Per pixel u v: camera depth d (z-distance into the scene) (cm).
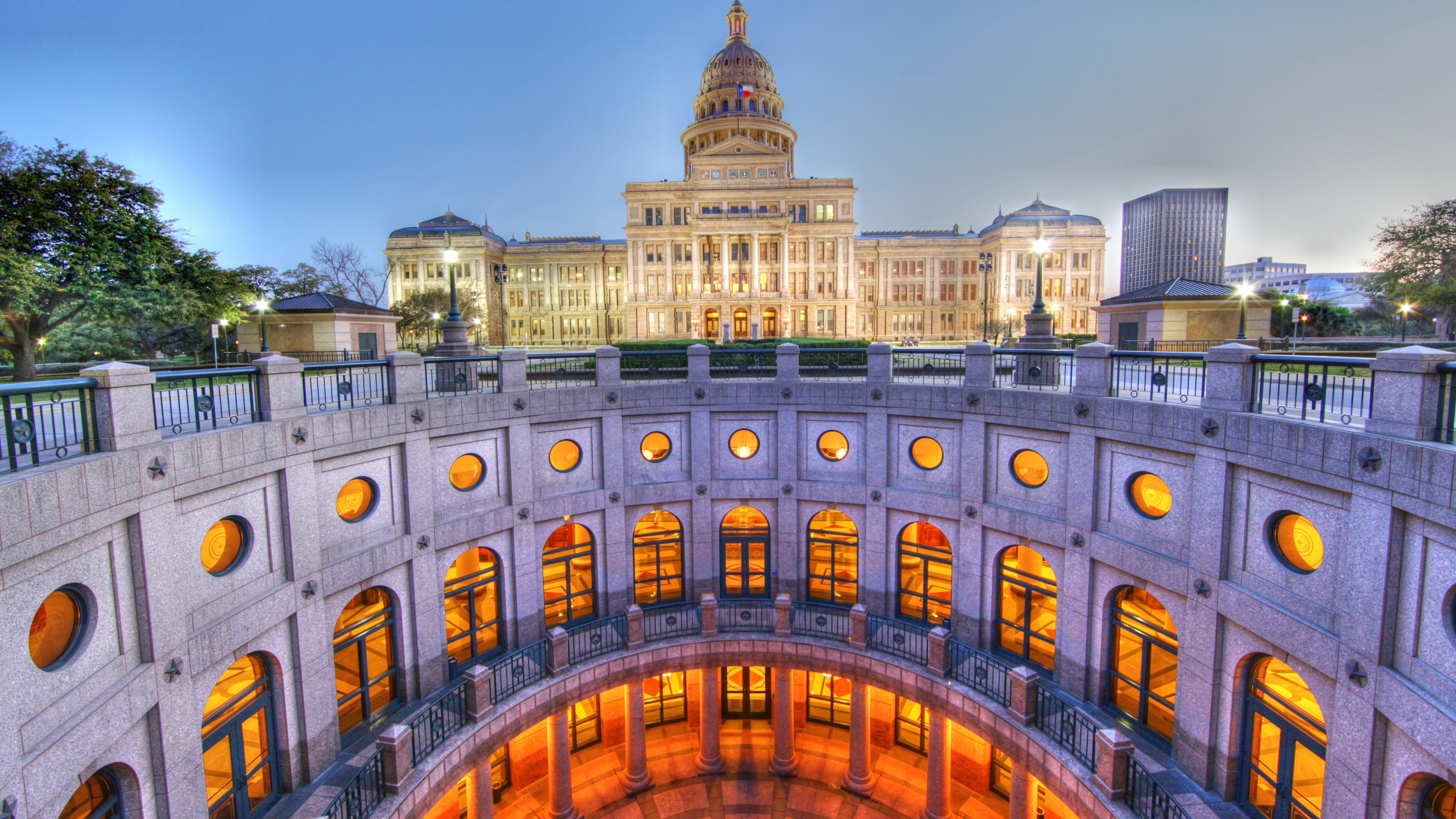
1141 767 1108
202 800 982
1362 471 854
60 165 2864
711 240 8444
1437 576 771
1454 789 797
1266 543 1038
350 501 1330
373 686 1401
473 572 1636
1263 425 1011
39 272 2666
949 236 10056
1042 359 1591
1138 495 1307
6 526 660
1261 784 1095
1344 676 887
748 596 1928
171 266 3119
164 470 900
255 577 1101
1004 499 1557
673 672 1811
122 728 830
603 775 1842
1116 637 1376
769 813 1691
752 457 1881
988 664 1558
